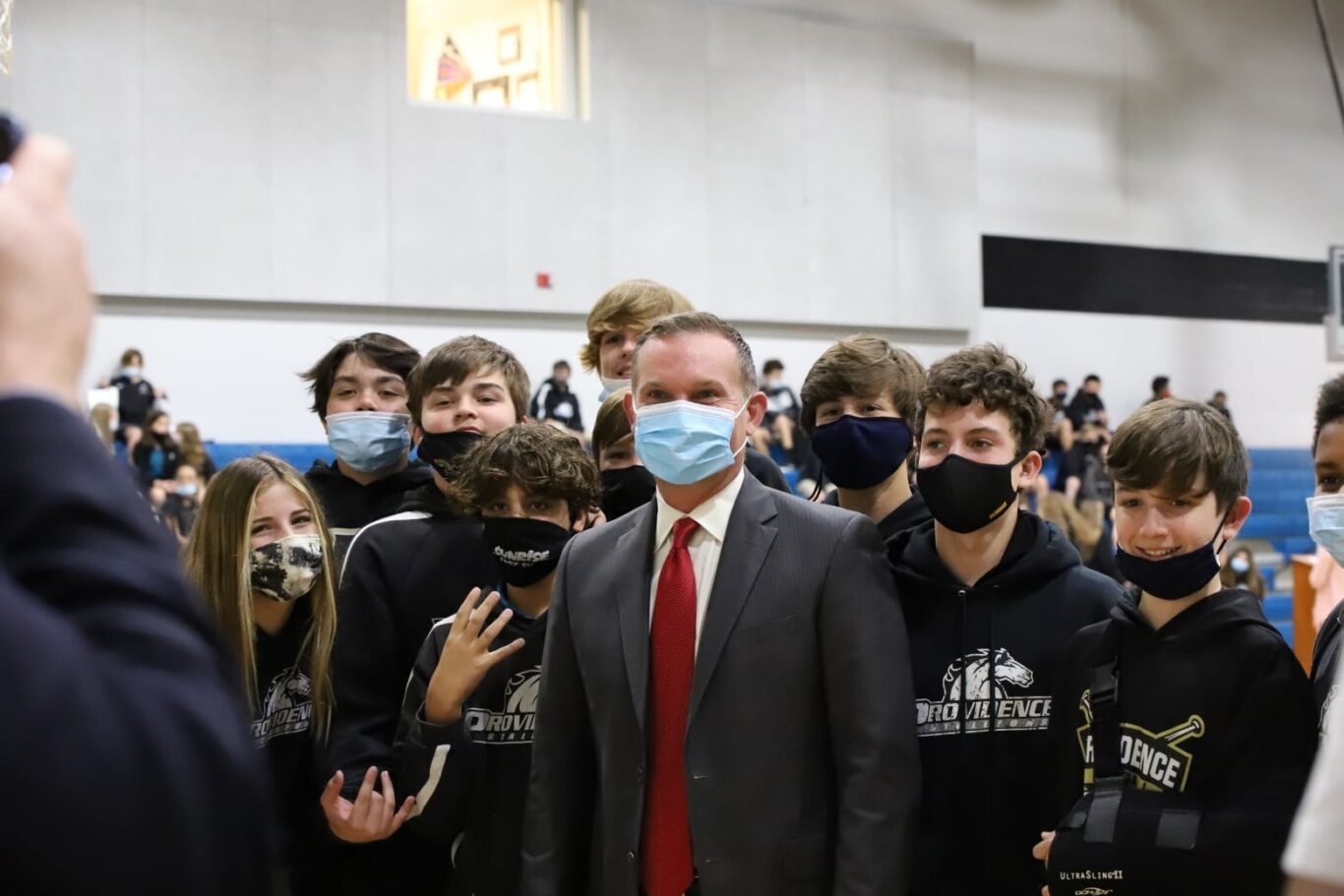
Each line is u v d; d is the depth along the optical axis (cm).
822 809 225
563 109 1477
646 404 241
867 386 287
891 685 224
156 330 1285
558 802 241
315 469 374
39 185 68
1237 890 192
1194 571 212
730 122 1542
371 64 1370
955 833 242
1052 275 1731
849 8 1625
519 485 271
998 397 238
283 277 1328
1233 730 203
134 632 62
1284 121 1864
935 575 253
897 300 1630
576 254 1459
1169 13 1802
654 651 233
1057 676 233
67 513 63
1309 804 92
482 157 1418
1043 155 1733
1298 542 1734
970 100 1677
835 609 227
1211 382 1819
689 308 371
